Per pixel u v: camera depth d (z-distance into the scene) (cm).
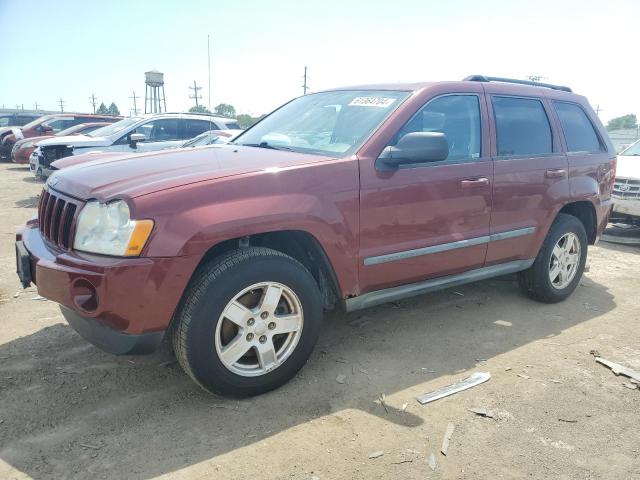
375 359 356
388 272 347
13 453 249
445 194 366
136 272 254
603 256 677
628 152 859
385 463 249
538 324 428
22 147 1427
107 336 272
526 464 252
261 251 295
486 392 316
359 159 328
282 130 406
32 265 301
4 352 353
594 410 300
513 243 422
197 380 284
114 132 1109
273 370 304
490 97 413
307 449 258
